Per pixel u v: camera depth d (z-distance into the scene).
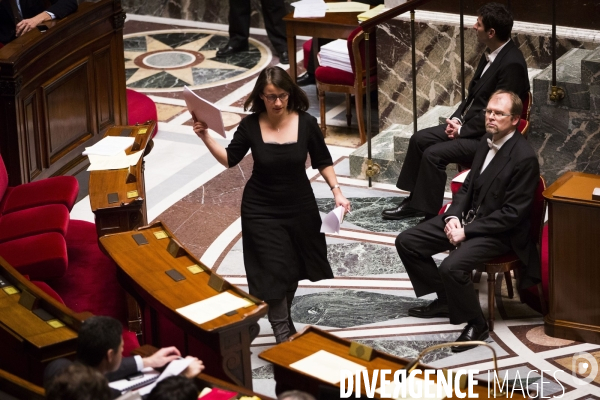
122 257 17.39
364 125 30.00
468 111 23.72
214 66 38.56
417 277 20.05
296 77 33.31
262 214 18.52
